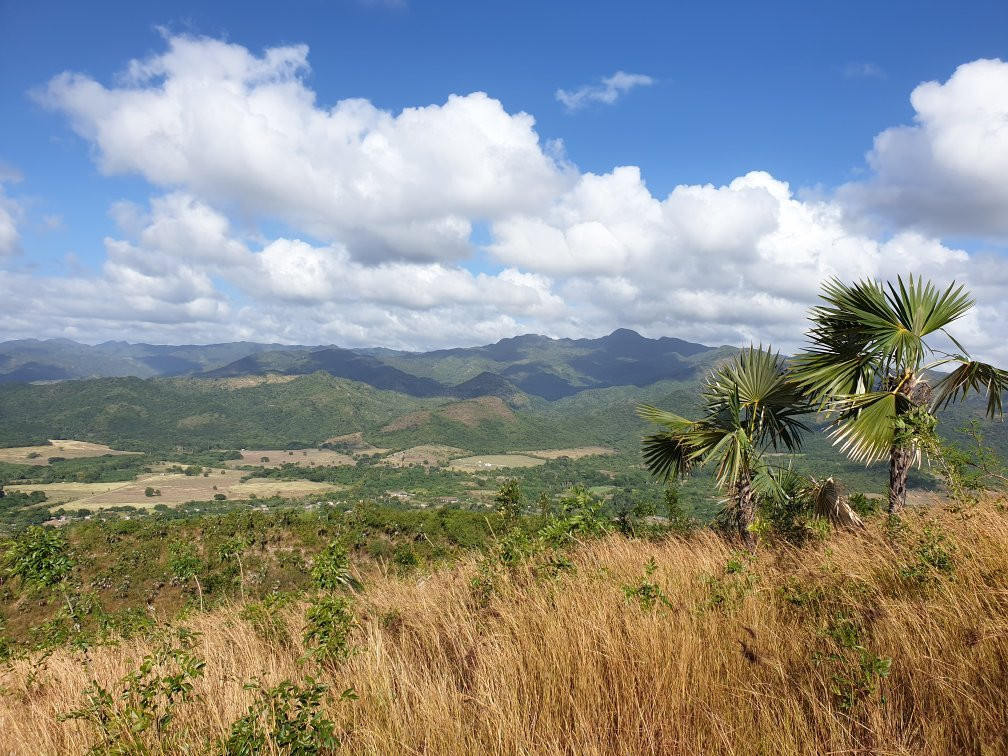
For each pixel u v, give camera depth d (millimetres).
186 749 2291
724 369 6852
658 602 3396
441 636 3914
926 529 3590
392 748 2250
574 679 2615
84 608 6719
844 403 5938
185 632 3941
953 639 2418
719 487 6602
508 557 5215
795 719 2096
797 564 4477
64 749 2811
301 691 2428
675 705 2287
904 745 1928
